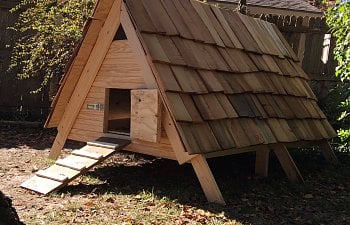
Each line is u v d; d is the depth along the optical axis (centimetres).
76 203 219
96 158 255
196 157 230
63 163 260
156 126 238
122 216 201
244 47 310
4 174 276
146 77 245
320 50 473
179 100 233
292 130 295
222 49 290
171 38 256
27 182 248
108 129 298
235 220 203
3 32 473
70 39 437
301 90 341
